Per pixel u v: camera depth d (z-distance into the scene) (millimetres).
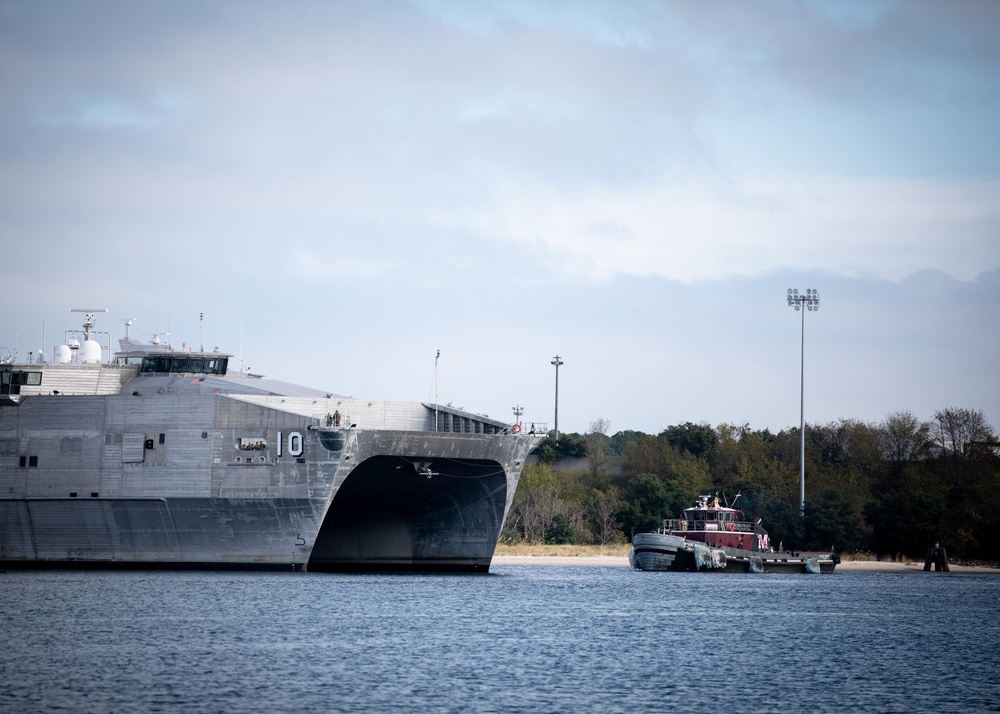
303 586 101625
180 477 108188
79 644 68812
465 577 120938
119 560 111750
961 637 81812
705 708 56219
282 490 105938
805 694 59938
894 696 60062
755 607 98500
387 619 81812
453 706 55000
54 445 111312
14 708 53062
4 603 86250
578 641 74562
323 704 54750
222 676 60219
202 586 98938
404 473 114125
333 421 105438
